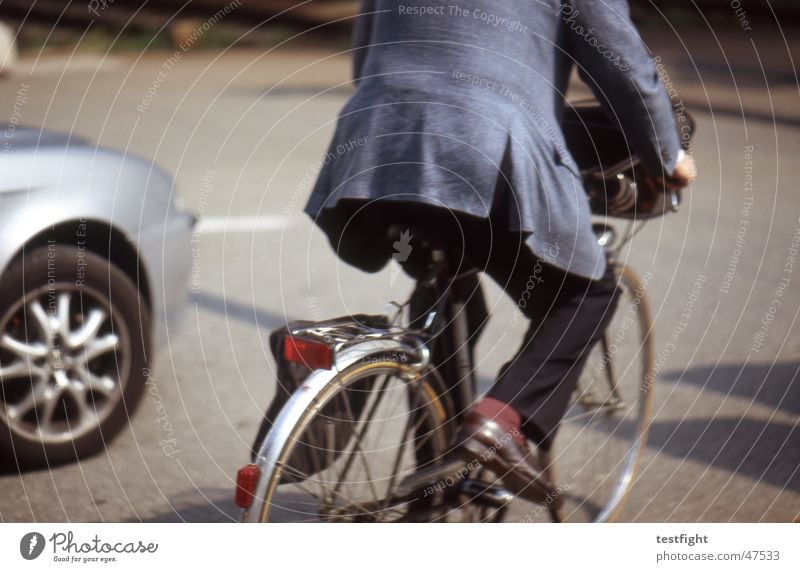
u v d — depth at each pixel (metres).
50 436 3.33
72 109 11.43
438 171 2.23
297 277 5.68
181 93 12.83
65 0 19.61
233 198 7.49
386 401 2.73
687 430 3.86
